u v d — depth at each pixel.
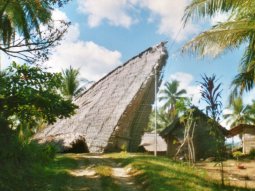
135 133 33.31
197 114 25.77
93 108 37.00
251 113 50.88
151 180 12.34
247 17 13.62
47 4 18.78
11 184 10.96
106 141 30.34
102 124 32.81
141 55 38.41
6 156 13.12
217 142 14.70
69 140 28.62
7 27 24.45
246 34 13.12
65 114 15.87
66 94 47.28
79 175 13.94
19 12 22.64
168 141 28.53
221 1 13.67
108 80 40.94
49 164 16.09
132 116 32.81
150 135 46.91
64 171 14.17
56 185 11.72
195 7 13.97
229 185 13.46
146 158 18.94
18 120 16.59
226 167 20.25
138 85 33.50
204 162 22.69
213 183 13.42
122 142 31.73
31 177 12.55
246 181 15.55
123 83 36.72
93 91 41.84
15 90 14.75
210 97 14.03
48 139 30.73
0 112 15.37
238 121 50.97
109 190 11.49
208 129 26.25
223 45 13.03
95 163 17.44
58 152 27.41
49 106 15.23
